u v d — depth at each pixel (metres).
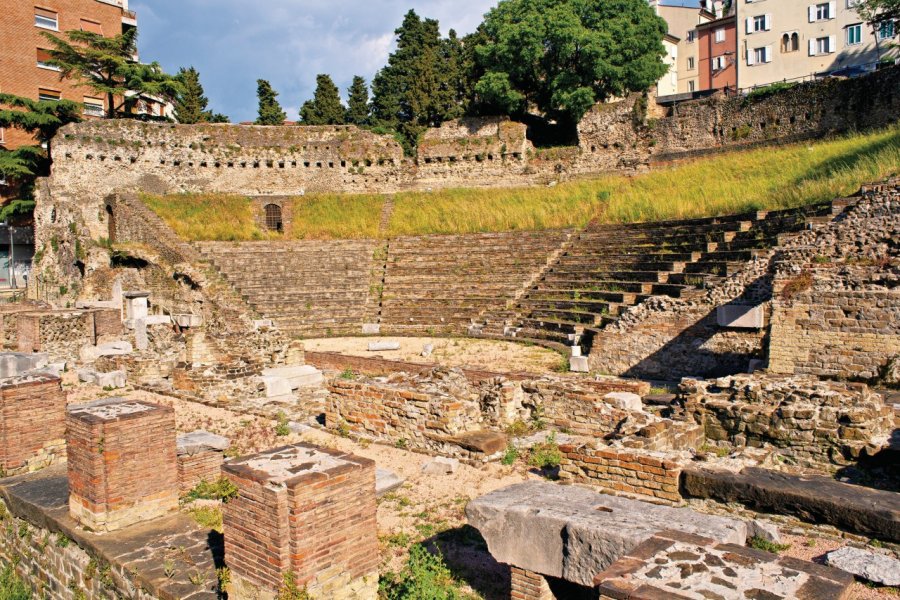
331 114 60.66
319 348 30.02
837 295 18.33
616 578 5.32
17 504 11.12
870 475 10.45
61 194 44.81
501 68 49.34
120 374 20.95
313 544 7.09
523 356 25.91
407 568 8.18
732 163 39.19
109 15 57.59
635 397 14.19
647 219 35.38
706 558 5.58
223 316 34.50
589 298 29.97
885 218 19.12
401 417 13.74
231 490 7.47
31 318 26.98
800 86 40.12
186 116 57.88
